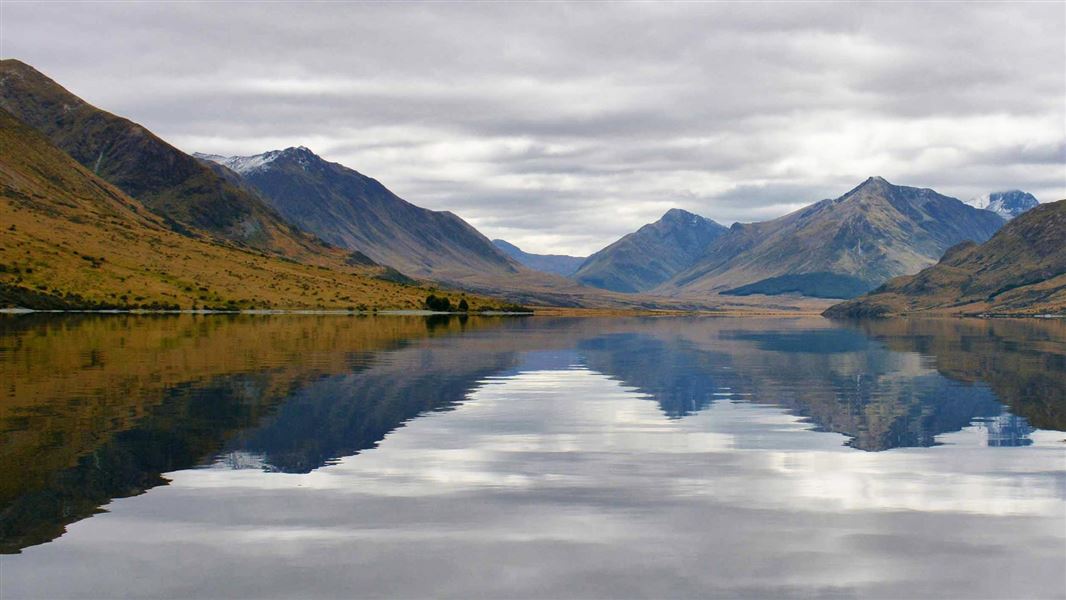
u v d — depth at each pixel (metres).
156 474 33.56
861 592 22.28
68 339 108.12
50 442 39.09
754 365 84.38
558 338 136.00
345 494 30.78
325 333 136.50
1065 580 23.06
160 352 88.44
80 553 24.69
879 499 30.45
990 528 27.22
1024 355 100.81
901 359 93.62
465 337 133.62
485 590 22.25
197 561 24.12
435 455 37.34
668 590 22.30
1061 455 37.88
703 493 31.12
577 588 22.41
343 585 22.53
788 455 37.75
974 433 43.50
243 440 40.25
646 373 74.56
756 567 23.83
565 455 37.50
